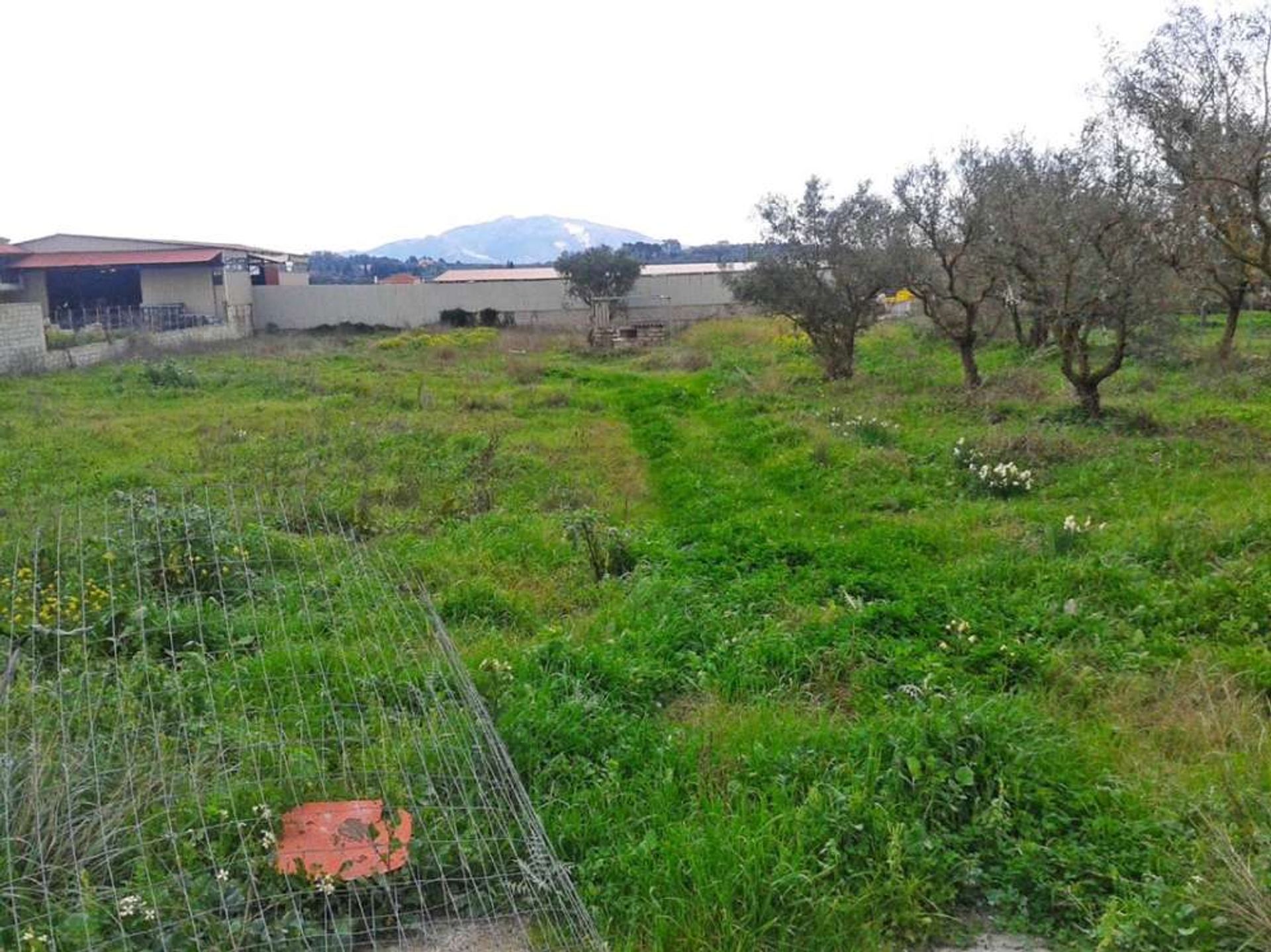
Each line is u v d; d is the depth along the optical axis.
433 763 4.04
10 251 34.97
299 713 4.54
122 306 35.31
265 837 3.40
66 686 4.61
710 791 3.96
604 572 7.25
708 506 9.22
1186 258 12.74
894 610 5.88
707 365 22.44
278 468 11.01
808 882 3.32
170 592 6.32
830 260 17.58
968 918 3.39
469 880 3.35
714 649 5.56
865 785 3.85
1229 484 8.54
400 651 5.36
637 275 36.00
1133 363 15.88
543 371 22.20
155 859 3.35
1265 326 21.81
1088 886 3.39
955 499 9.11
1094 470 9.47
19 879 3.13
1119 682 5.01
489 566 7.34
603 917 3.31
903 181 14.88
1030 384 14.45
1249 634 5.46
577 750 4.38
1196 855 3.42
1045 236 11.78
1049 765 4.00
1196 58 10.42
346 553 7.44
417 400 16.91
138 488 10.04
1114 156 11.47
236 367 22.16
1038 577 6.44
